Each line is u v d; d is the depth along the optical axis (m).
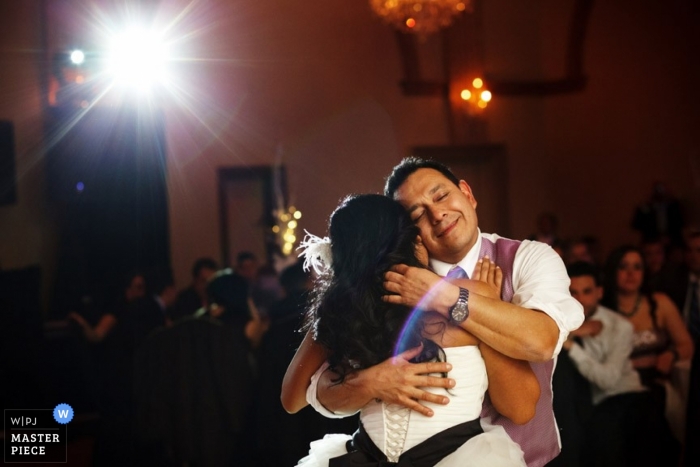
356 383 2.39
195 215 11.10
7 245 8.55
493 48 12.67
